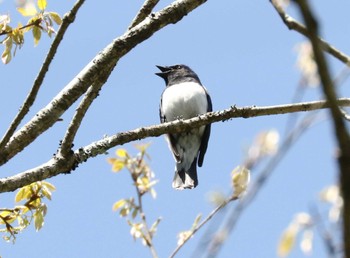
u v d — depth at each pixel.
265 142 3.62
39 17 7.28
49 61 6.23
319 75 2.56
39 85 6.28
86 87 6.94
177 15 7.14
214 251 3.07
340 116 2.53
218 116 8.14
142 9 7.35
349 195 2.48
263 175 3.03
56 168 7.01
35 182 7.10
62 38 6.18
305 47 4.63
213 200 4.23
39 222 7.17
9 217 7.12
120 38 7.05
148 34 7.09
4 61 7.25
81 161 7.22
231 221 3.10
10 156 6.71
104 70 7.05
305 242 4.34
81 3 6.10
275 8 6.90
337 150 2.52
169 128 7.95
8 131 6.36
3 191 6.62
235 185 4.45
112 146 7.55
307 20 2.54
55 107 6.87
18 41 7.23
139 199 8.76
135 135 7.75
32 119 6.85
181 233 7.06
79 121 7.04
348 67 3.53
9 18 7.25
